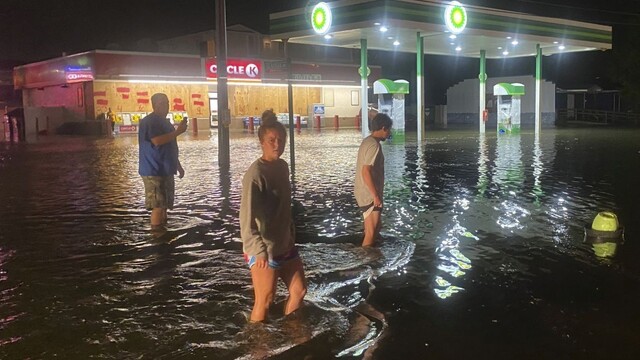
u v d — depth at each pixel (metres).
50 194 11.71
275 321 4.86
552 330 4.66
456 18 24.03
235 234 7.98
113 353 4.29
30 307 5.27
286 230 4.79
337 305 5.24
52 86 39.19
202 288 5.74
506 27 26.17
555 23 28.33
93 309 5.20
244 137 30.48
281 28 24.89
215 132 35.28
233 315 5.01
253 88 40.84
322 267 6.35
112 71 34.09
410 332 4.64
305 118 42.91
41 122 35.94
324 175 14.12
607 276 6.01
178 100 37.41
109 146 25.03
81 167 16.81
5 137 34.41
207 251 7.12
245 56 42.53
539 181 12.79
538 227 8.23
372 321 4.88
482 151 20.56
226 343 4.45
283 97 42.41
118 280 6.02
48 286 5.86
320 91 44.00
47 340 4.54
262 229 4.68
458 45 30.33
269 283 4.76
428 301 5.33
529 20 27.11
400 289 5.66
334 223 8.60
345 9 22.62
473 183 12.52
